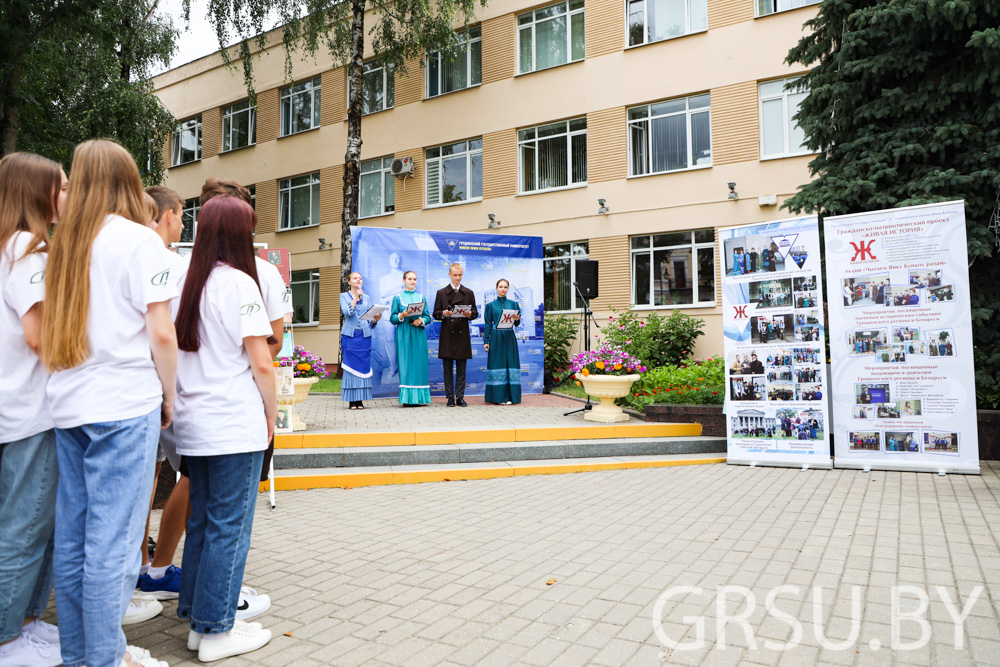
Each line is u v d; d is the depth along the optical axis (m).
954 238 6.89
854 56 8.59
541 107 17.38
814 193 8.62
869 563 3.96
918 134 8.17
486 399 11.09
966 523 4.88
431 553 4.29
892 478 6.68
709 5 15.27
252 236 2.98
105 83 17.41
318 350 21.06
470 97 18.47
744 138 14.80
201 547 3.02
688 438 8.39
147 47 17.94
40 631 2.88
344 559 4.18
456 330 10.68
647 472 7.30
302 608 3.35
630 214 16.03
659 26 16.00
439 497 6.06
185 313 2.80
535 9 17.69
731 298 7.87
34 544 2.62
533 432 8.03
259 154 22.92
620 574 3.82
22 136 16.88
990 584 3.57
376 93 20.38
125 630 3.12
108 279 2.41
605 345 9.07
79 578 2.40
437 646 2.87
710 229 15.22
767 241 7.68
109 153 2.54
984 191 7.88
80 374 2.38
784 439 7.50
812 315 7.45
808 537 4.57
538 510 5.51
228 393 2.80
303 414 9.47
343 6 17.20
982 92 7.94
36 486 2.59
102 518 2.35
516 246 12.59
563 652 2.79
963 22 7.70
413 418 9.06
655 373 10.09
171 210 3.29
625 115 16.25
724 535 4.66
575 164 17.06
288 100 22.48
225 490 2.81
